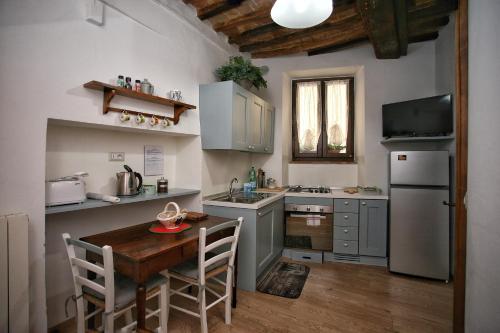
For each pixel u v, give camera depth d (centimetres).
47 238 177
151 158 250
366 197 311
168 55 233
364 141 342
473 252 130
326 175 397
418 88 323
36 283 148
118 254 147
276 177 376
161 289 163
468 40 138
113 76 187
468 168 136
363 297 237
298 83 413
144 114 209
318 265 312
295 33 309
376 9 219
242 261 251
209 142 264
